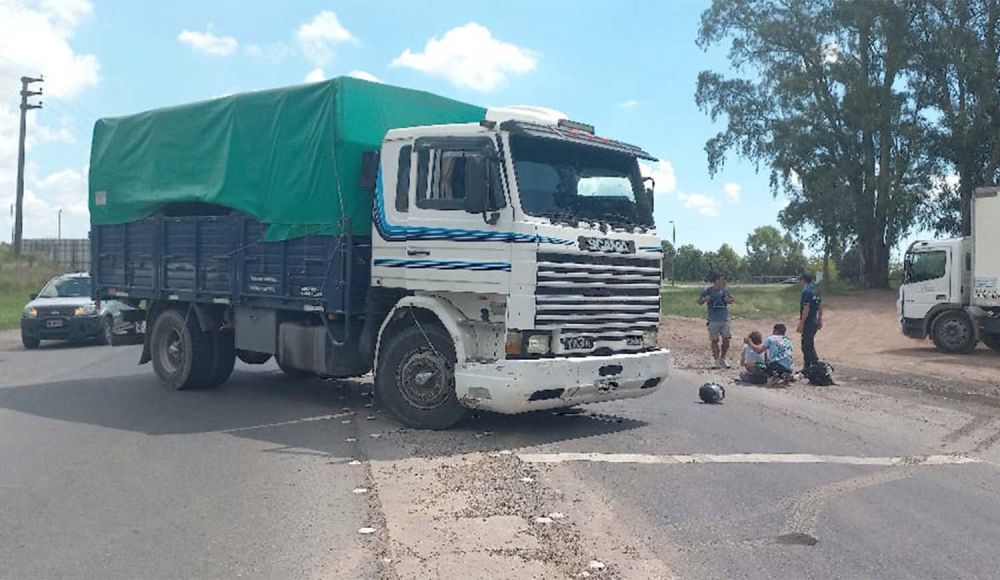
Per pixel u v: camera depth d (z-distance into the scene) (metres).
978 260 20.11
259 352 11.84
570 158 9.54
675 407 11.69
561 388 9.00
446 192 9.40
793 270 116.06
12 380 14.56
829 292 47.88
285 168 11.00
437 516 6.47
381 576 5.29
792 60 50.50
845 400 12.66
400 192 9.79
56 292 22.50
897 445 9.40
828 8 49.34
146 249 13.49
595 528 6.21
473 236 9.12
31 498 7.12
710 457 8.55
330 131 10.28
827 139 48.94
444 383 9.63
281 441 9.28
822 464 8.35
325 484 7.47
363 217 10.26
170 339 13.29
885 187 47.41
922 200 48.56
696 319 33.88
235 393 12.80
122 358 18.41
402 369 9.88
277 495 7.15
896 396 13.23
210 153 12.19
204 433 9.76
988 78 44.59
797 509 6.76
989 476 8.02
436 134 9.52
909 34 46.22
